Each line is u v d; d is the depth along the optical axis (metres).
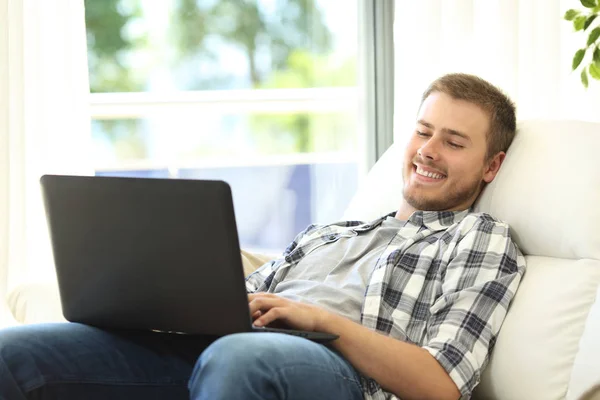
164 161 4.23
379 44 3.85
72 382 1.86
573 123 2.26
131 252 1.70
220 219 1.59
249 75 4.16
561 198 2.09
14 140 3.66
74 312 1.87
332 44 4.10
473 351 1.88
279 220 4.24
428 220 2.27
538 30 3.76
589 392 1.70
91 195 1.71
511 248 2.08
